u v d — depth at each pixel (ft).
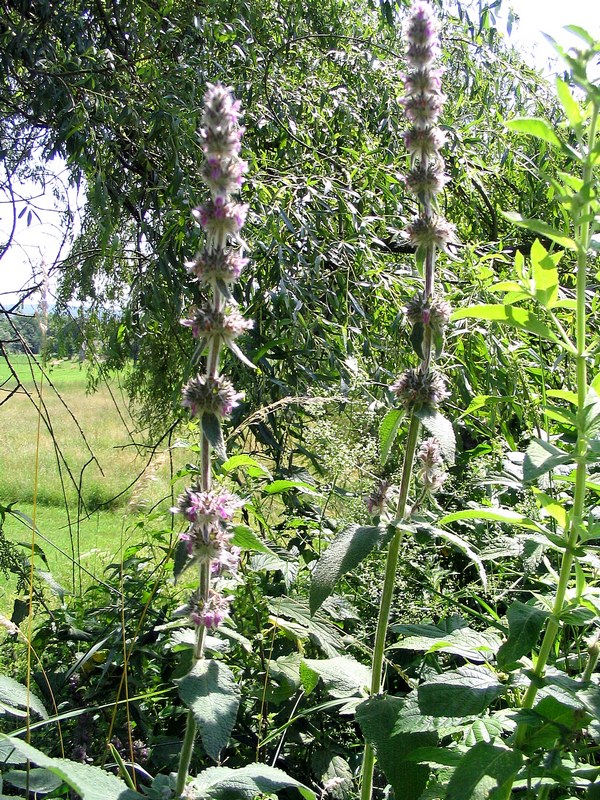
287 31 15.67
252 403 10.98
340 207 12.95
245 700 8.22
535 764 5.22
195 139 12.43
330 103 15.34
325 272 12.60
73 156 12.34
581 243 5.26
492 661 6.47
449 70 17.15
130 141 13.29
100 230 12.63
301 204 12.25
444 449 5.76
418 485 7.23
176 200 11.71
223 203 4.88
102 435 20.62
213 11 14.20
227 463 7.23
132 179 13.83
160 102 12.39
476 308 5.65
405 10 15.97
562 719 5.53
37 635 9.61
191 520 5.08
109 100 12.99
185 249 11.92
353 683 6.25
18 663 9.40
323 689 7.95
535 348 13.00
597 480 6.45
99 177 11.92
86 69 12.75
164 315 12.30
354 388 9.64
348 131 15.53
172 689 8.80
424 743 5.76
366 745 6.24
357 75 16.07
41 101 12.50
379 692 6.12
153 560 10.73
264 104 13.96
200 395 5.03
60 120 12.63
